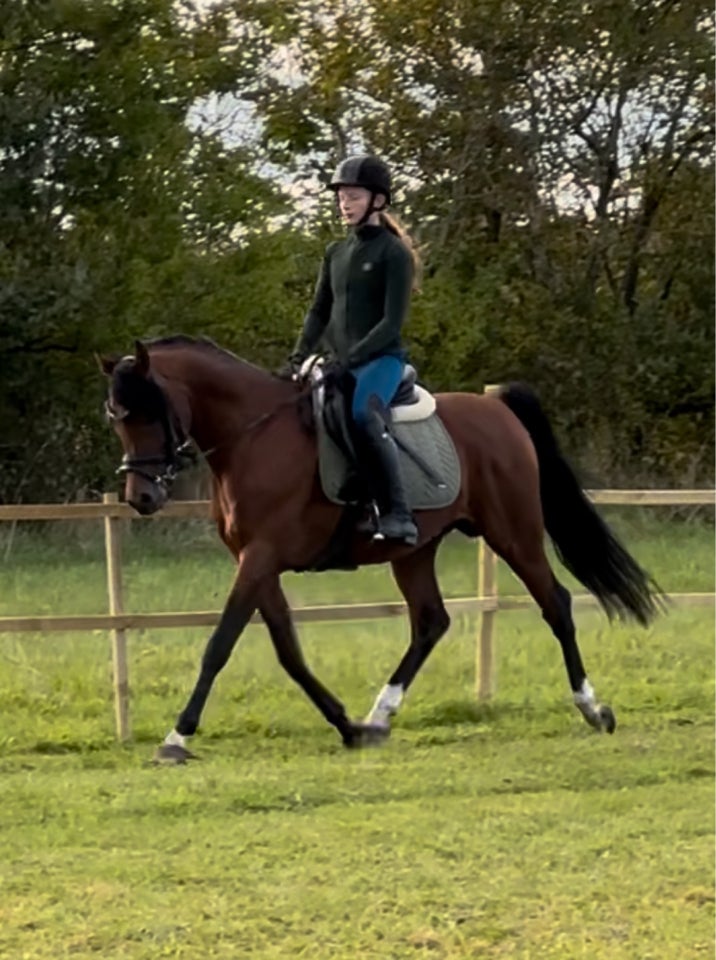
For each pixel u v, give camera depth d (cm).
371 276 964
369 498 969
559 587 1064
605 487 2834
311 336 1000
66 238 2555
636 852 732
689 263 3077
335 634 1427
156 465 938
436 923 633
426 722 1069
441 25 3016
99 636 1407
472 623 1444
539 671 1247
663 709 1118
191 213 2694
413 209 3097
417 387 1021
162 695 1153
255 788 848
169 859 717
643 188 3097
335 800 834
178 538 2112
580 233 3114
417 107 3084
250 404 968
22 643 1359
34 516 1009
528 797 841
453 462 1018
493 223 3155
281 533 961
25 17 2416
